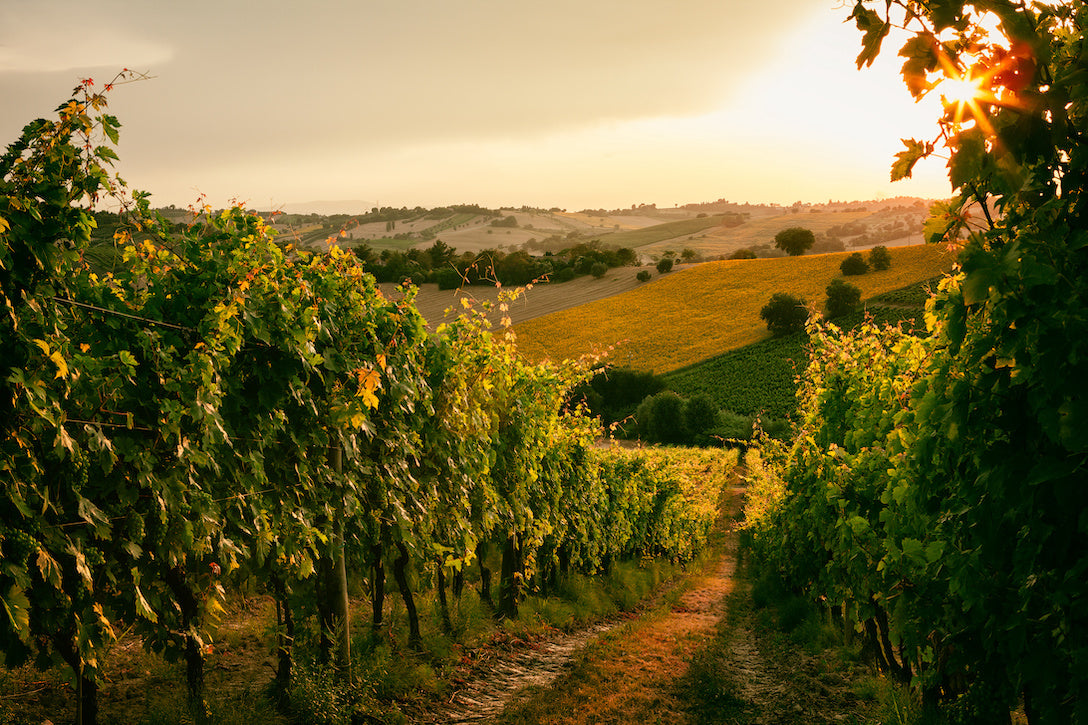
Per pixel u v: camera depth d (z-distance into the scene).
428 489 7.98
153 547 4.56
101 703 5.43
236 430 5.32
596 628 11.41
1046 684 3.07
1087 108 2.36
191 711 5.03
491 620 9.80
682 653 8.98
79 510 3.90
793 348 79.06
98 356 4.38
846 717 6.41
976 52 2.28
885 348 8.52
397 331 7.38
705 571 22.47
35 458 3.65
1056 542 2.87
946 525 4.11
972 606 3.63
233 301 4.93
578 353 82.19
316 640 6.43
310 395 5.87
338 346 6.46
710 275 105.75
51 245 3.53
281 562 5.69
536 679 7.68
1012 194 2.68
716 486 34.28
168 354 4.68
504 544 10.50
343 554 6.38
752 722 6.31
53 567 3.65
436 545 7.86
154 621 4.52
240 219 5.59
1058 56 2.54
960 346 3.38
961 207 3.10
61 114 3.62
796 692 7.32
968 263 2.71
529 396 11.00
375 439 7.11
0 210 3.32
